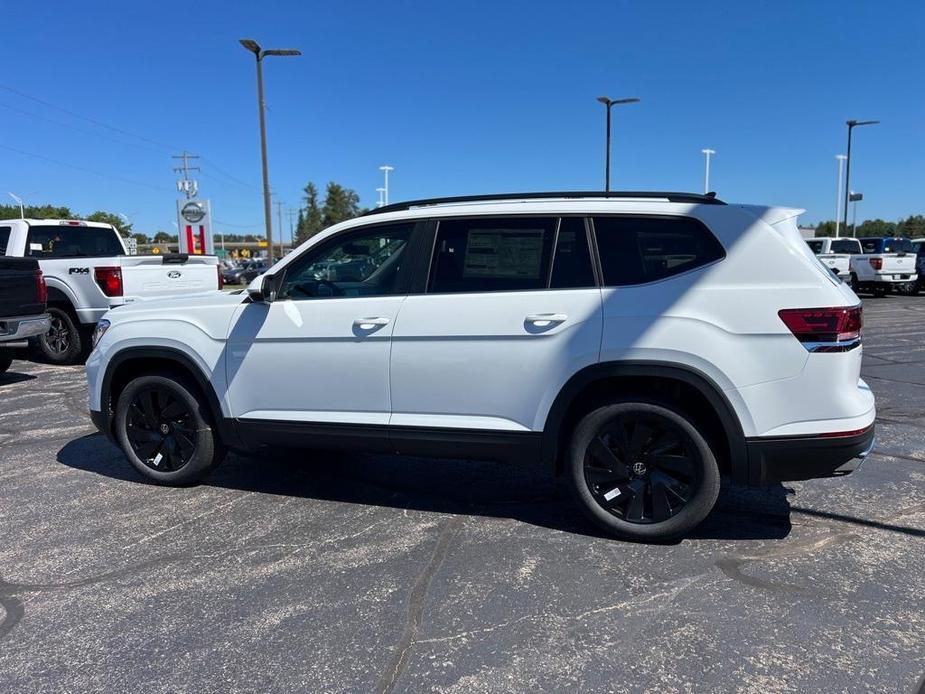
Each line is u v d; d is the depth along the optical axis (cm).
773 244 350
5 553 380
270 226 2617
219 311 445
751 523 407
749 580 339
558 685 262
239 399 441
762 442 348
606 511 383
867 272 2217
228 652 286
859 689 256
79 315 974
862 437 345
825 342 339
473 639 292
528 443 384
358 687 263
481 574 349
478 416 391
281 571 355
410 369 397
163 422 477
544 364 374
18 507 446
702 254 359
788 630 295
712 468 362
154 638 296
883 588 329
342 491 471
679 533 373
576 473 383
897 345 1127
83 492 473
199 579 348
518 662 276
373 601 324
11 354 898
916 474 491
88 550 382
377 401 409
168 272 1019
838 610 310
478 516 425
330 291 428
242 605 322
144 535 401
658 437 373
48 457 554
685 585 335
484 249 392
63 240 1083
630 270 368
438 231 402
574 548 377
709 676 266
